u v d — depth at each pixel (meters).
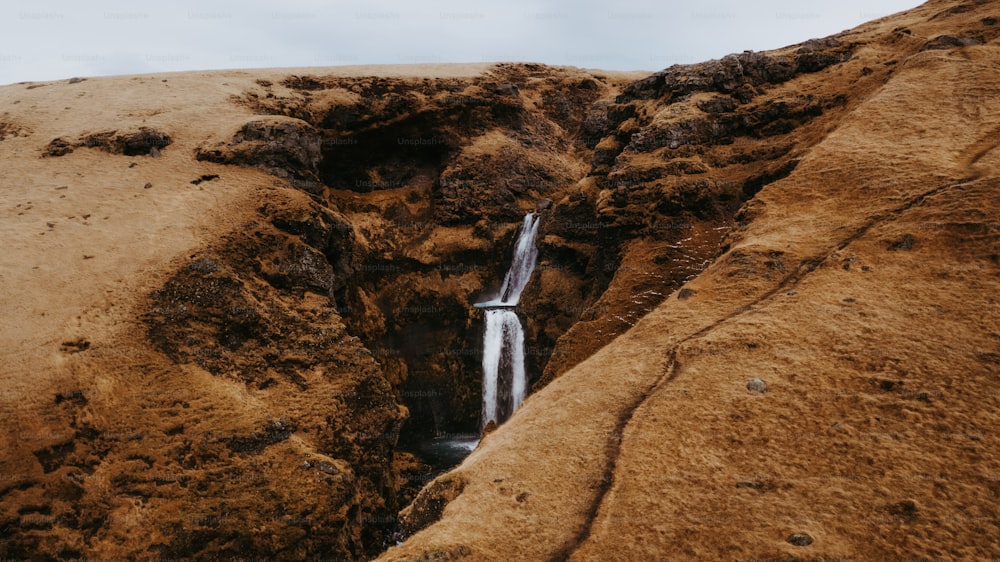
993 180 23.80
